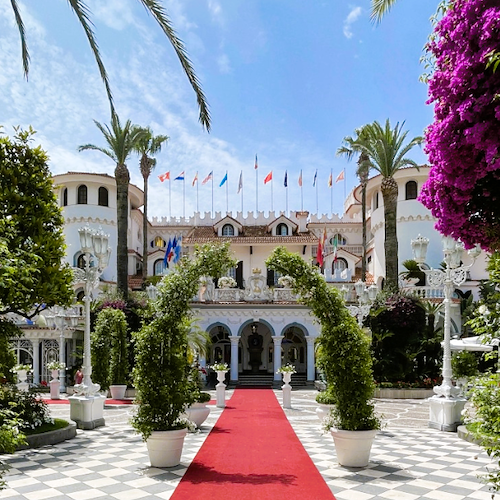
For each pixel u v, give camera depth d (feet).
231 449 39.70
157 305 34.94
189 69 32.40
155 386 33.83
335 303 34.96
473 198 21.56
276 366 108.37
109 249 53.16
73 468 33.55
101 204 130.93
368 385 33.73
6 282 22.36
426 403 76.07
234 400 79.61
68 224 126.93
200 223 160.25
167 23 31.12
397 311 88.43
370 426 33.96
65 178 127.95
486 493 27.71
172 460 33.96
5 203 41.73
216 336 125.80
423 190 24.18
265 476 31.30
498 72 17.69
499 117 16.99
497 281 22.09
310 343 108.78
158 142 131.54
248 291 112.16
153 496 27.30
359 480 30.30
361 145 99.40
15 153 43.75
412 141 94.38
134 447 40.73
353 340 33.86
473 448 40.24
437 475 31.55
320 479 30.55
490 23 17.44
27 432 41.98
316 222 161.07
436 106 21.22
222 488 28.71
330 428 35.06
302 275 35.35
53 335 105.81
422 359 90.53
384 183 95.81
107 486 29.22
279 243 133.69
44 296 42.42
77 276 51.47
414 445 41.55
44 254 42.14
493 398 22.38
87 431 48.96
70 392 90.84
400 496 27.17
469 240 22.97
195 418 49.88
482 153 19.06
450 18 20.01
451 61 19.97
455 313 109.09
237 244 134.51
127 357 86.69
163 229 161.58
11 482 30.19
